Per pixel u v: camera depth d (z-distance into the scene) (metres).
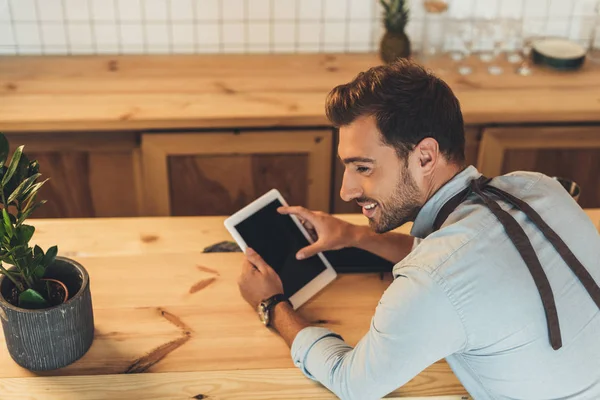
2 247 1.28
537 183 1.37
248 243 1.65
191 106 2.55
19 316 1.33
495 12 2.98
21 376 1.39
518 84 2.74
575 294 1.23
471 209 1.28
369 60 2.96
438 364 1.44
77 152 2.56
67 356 1.40
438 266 1.19
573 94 2.68
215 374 1.41
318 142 2.59
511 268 1.19
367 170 1.29
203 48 3.00
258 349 1.47
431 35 2.93
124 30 2.94
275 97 2.63
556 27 3.03
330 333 1.42
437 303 1.17
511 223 1.22
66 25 2.91
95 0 2.87
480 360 1.25
